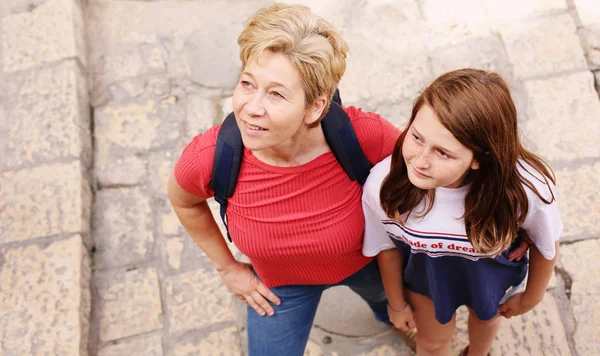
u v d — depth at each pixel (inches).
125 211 111.3
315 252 61.8
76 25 125.9
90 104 123.2
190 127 120.3
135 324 100.5
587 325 95.0
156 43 130.9
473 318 76.4
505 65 121.1
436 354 79.9
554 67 119.6
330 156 57.1
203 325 100.3
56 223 103.2
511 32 124.4
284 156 55.0
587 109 114.4
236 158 55.9
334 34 47.6
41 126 113.1
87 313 99.2
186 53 129.1
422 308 72.4
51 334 93.3
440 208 56.3
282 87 46.5
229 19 133.5
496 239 55.9
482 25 126.3
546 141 112.1
